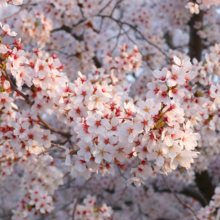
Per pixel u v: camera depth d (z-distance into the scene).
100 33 6.08
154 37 6.02
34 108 2.81
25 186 4.43
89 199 4.49
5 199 7.56
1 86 2.63
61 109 2.71
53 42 5.38
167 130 2.06
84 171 2.30
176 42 7.74
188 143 2.12
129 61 4.17
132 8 6.24
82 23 5.41
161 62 5.85
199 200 6.36
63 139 4.79
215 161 6.20
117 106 2.50
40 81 2.56
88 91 2.44
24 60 2.47
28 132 2.64
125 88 3.29
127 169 6.00
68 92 2.66
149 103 2.09
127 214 7.26
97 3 5.41
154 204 7.06
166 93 2.21
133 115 2.30
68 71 5.42
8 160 3.72
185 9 5.67
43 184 4.42
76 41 5.32
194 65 3.39
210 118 3.13
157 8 6.50
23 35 4.57
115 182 6.34
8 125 2.81
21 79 2.51
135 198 6.74
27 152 2.93
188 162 2.14
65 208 6.88
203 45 6.51
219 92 2.91
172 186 6.56
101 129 2.12
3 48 2.30
